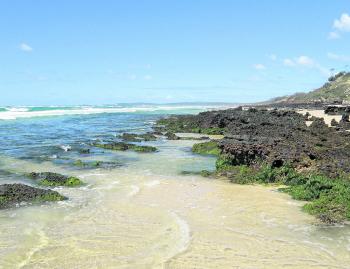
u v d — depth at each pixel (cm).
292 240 1481
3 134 4822
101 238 1491
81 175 2541
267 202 1944
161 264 1285
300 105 10744
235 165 2619
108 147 3731
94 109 13438
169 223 1648
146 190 2159
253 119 5341
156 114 10556
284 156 2414
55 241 1460
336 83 14388
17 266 1264
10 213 1752
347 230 1581
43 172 2553
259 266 1275
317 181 2075
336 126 4553
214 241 1468
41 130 5447
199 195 2067
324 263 1301
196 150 3591
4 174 2533
